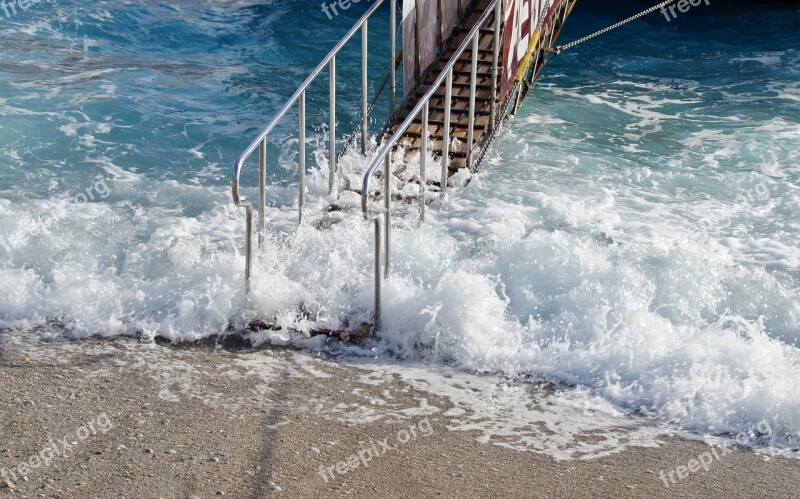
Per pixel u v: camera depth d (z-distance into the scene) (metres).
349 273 5.92
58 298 5.82
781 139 9.21
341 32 14.73
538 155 8.67
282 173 8.41
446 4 9.46
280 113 5.97
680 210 7.31
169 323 5.52
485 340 5.32
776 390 4.66
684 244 6.44
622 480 4.05
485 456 4.23
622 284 5.73
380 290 5.36
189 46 13.66
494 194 7.56
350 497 3.85
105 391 4.76
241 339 5.42
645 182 8.00
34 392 4.72
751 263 6.24
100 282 5.99
